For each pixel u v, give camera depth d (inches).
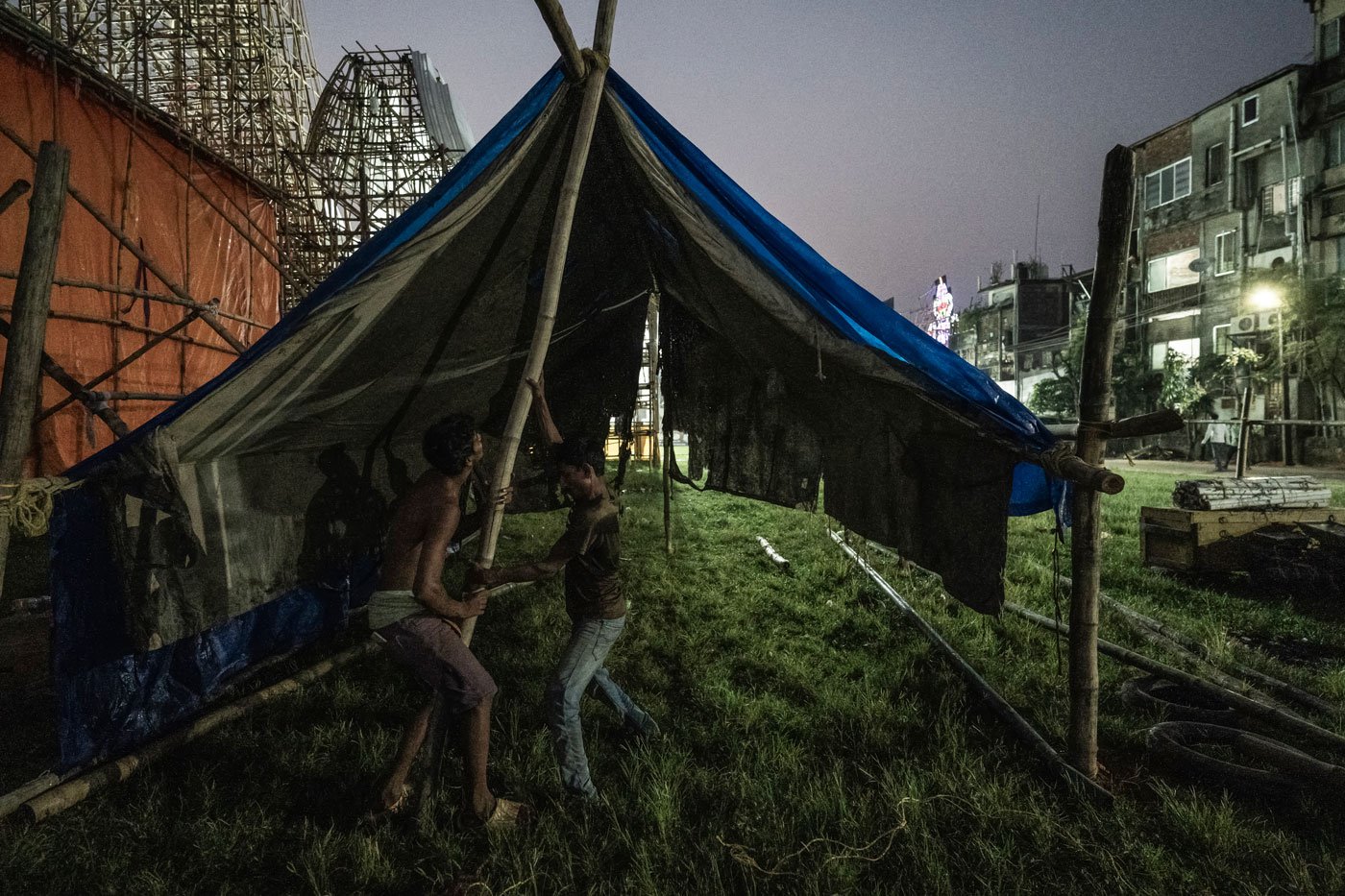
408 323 159.5
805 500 227.8
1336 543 261.6
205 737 146.2
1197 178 1069.1
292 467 174.4
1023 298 1793.8
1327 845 113.5
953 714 159.8
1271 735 150.4
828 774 131.1
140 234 390.3
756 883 105.5
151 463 125.0
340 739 144.1
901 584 262.5
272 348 124.4
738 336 204.2
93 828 115.8
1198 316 1069.1
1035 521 407.2
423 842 113.7
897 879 107.0
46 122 325.4
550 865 109.3
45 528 120.8
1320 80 909.2
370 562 231.3
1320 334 868.0
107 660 132.4
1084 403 132.2
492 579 120.7
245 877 107.1
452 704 115.8
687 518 420.5
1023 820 119.8
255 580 158.7
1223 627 213.2
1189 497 284.7
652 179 138.1
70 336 342.3
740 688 176.7
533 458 254.2
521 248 169.6
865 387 159.3
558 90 129.9
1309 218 920.3
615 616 128.0
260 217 524.4
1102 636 208.4
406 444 223.1
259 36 555.2
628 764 136.6
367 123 745.0
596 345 249.6
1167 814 121.7
